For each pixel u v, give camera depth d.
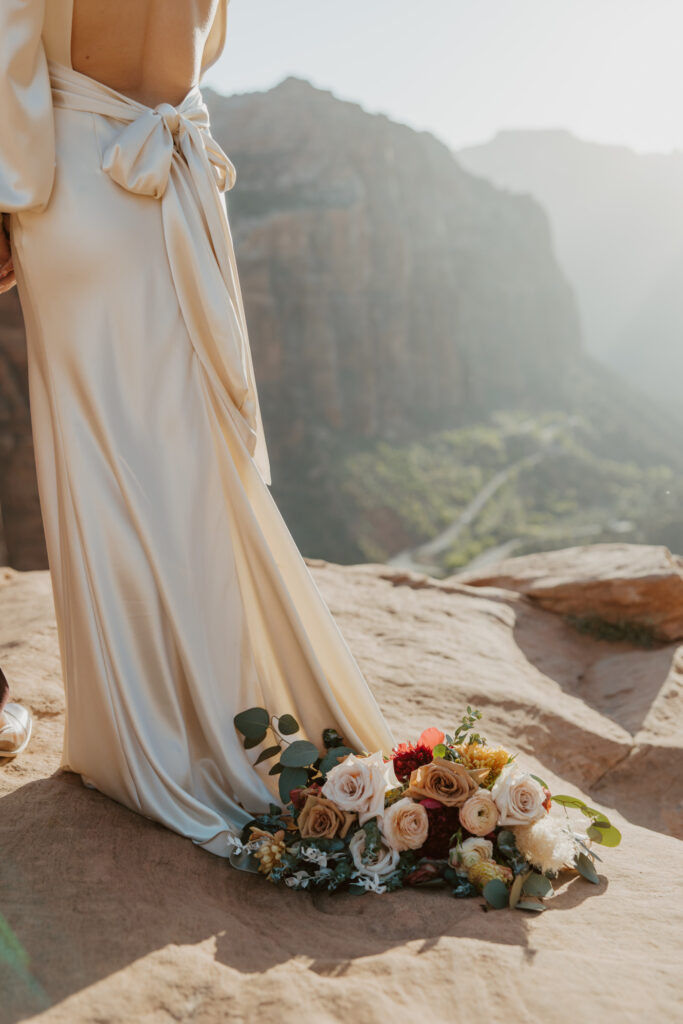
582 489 120.06
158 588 2.23
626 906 2.06
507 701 3.81
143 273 2.25
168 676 2.25
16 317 40.78
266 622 2.40
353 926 1.94
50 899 1.83
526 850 2.13
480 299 140.12
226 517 2.35
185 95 2.42
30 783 2.33
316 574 5.64
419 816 2.13
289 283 103.94
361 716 2.45
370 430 108.19
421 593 5.43
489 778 2.30
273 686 2.43
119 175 2.21
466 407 126.75
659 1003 1.59
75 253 2.18
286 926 1.93
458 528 101.12
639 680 4.59
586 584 5.37
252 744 2.32
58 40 2.19
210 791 2.30
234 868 2.15
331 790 2.16
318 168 118.12
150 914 1.83
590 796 3.40
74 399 2.22
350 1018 1.52
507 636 4.95
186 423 2.30
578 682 4.71
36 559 40.06
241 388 2.38
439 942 1.78
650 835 2.74
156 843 2.12
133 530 2.22
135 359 2.24
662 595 5.20
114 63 2.29
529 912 2.01
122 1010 1.52
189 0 2.29
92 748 2.27
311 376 104.38
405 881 2.14
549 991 1.61
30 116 2.06
